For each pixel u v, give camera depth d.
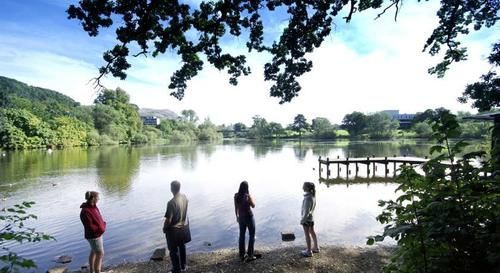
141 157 40.62
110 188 18.70
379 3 6.96
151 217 12.18
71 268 7.48
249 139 116.81
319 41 7.16
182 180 21.80
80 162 33.75
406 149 52.94
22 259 2.40
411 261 2.02
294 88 7.80
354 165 31.69
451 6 8.12
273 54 7.63
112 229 10.63
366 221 11.28
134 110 92.38
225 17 6.84
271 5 6.73
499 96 10.01
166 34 6.61
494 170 2.06
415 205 2.18
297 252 7.53
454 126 2.09
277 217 11.96
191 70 7.47
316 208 13.48
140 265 7.18
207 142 93.44
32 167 29.05
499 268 1.71
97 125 76.88
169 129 103.50
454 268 1.84
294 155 43.59
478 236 1.87
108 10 5.89
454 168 2.11
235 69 7.64
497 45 9.75
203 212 12.85
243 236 6.95
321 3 6.69
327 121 109.88
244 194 6.93
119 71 6.39
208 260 7.17
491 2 7.87
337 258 7.04
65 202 14.99
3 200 15.41
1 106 65.06
